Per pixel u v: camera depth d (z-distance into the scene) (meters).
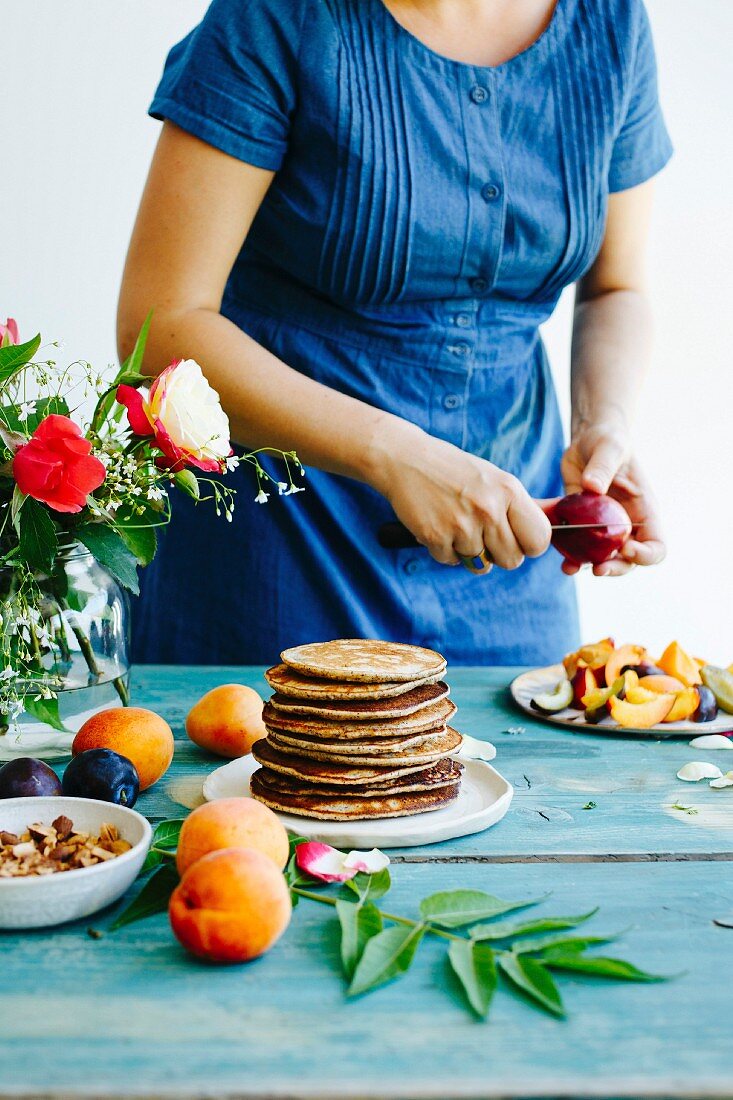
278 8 1.42
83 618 1.03
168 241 1.42
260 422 1.40
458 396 1.68
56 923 0.74
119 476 0.97
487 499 1.32
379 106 1.47
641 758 1.17
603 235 1.69
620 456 1.55
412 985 0.68
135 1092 0.56
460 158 1.51
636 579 3.69
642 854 0.90
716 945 0.74
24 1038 0.61
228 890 0.68
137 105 3.43
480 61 1.53
